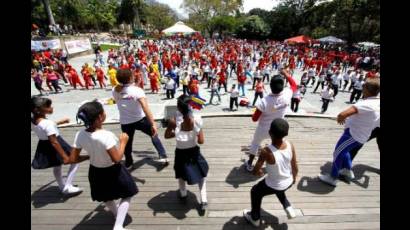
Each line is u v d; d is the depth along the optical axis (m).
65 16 50.53
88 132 2.66
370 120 3.53
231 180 4.23
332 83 15.62
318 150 5.25
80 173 4.53
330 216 3.43
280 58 28.94
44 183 4.23
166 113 6.47
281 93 3.84
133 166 4.67
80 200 3.80
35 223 3.34
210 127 6.45
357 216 3.44
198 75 20.42
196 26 69.94
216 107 14.23
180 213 3.49
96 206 3.67
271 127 2.75
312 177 4.30
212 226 3.27
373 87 3.40
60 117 11.79
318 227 3.25
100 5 64.38
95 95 15.67
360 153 5.17
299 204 3.65
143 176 4.36
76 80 17.12
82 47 31.89
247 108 14.04
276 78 3.73
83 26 60.59
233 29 67.44
